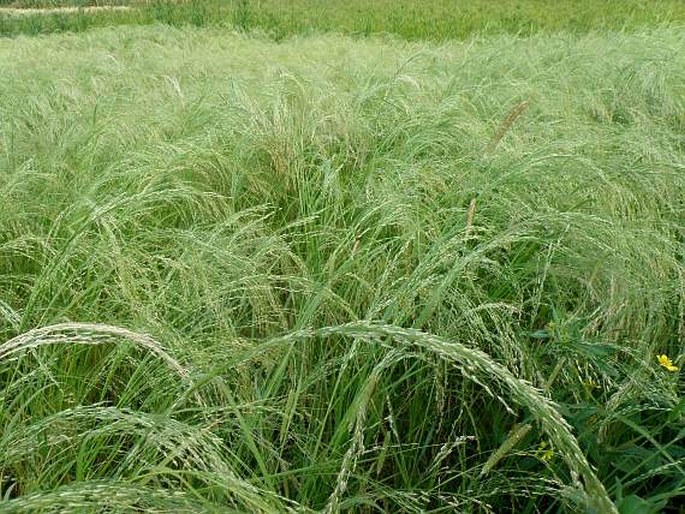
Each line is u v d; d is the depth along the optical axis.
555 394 2.10
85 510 1.22
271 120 4.19
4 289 2.63
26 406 1.94
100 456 1.94
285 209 3.54
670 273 2.65
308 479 1.77
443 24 14.09
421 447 2.02
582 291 2.59
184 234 2.38
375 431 2.04
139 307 2.04
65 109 5.20
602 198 2.98
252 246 2.66
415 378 2.26
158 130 4.17
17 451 1.49
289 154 3.67
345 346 2.21
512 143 3.83
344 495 1.86
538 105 4.89
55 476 1.65
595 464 1.94
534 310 2.34
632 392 2.08
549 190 3.11
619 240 2.40
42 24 16.23
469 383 2.22
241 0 19.89
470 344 2.14
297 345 2.18
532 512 1.93
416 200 2.84
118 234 2.58
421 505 1.83
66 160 3.62
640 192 3.21
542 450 1.85
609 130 4.21
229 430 1.80
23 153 3.80
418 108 4.46
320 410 2.08
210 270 2.36
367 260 2.46
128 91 5.74
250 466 1.92
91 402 2.18
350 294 2.45
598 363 2.03
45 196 3.12
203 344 2.26
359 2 20.55
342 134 4.27
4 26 16.02
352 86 5.95
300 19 15.73
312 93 5.03
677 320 2.52
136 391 1.93
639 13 14.45
